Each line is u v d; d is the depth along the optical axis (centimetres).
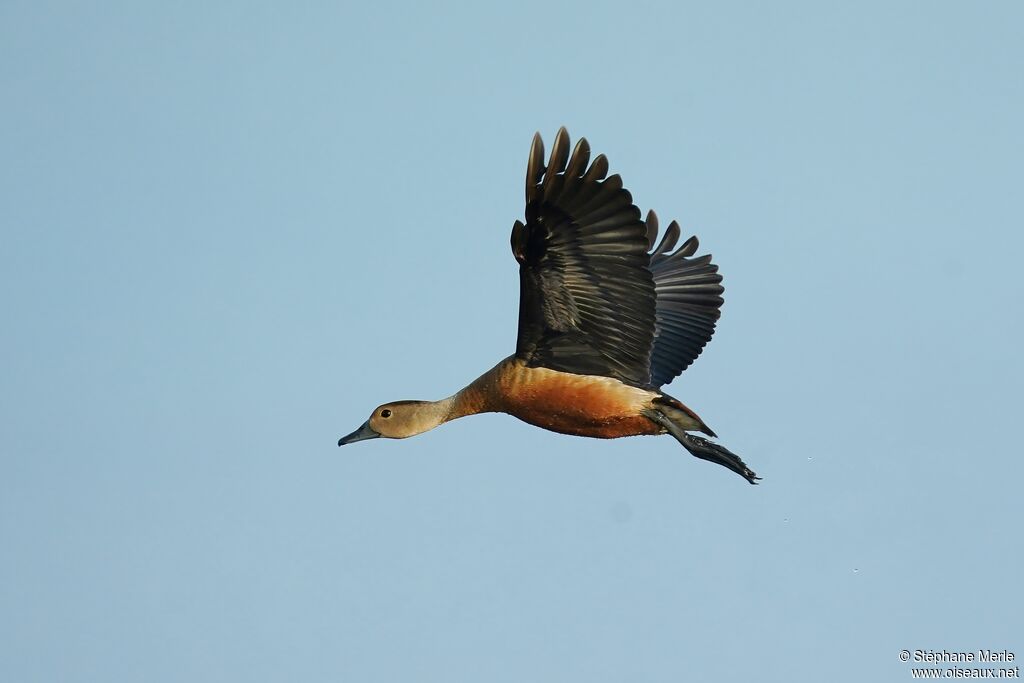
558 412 1437
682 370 1658
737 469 1425
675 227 1720
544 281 1328
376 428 1639
